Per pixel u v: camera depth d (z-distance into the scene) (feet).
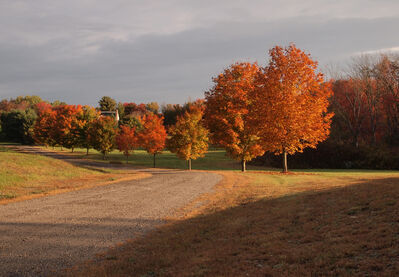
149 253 23.66
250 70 104.99
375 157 148.97
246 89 102.12
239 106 101.24
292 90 89.51
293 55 90.02
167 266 20.81
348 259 17.81
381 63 178.50
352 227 24.17
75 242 26.78
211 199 50.03
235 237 26.78
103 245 25.98
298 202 39.32
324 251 19.74
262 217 33.24
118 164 184.55
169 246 25.44
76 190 60.18
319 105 89.97
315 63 90.22
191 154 149.69
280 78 90.58
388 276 14.78
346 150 161.68
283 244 22.89
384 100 178.29
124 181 77.10
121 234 29.53
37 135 290.56
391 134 175.11
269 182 70.03
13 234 29.12
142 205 45.01
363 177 74.02
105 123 210.38
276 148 97.50
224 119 101.76
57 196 52.37
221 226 31.35
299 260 19.02
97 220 35.35
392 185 42.34
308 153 166.20
